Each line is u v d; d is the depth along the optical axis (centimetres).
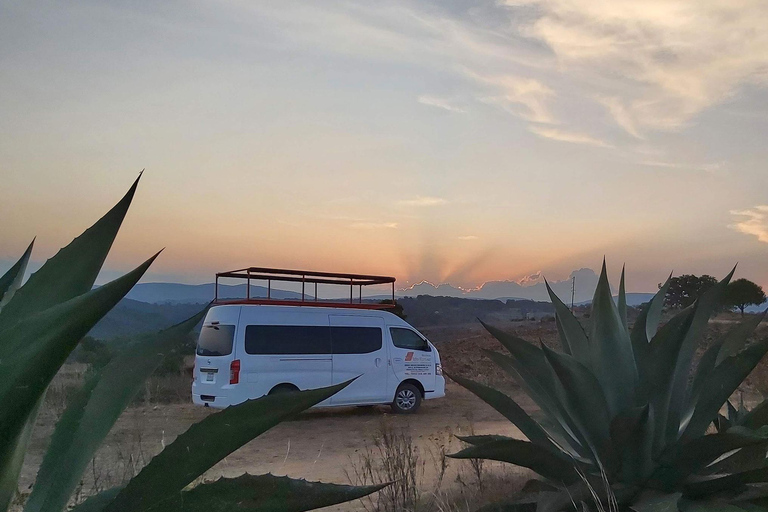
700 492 420
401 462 671
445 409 1722
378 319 1625
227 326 1459
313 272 1730
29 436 164
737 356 429
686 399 470
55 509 177
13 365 132
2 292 194
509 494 627
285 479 169
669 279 526
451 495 650
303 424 1422
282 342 1487
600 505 402
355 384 1559
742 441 384
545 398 500
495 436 454
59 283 174
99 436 192
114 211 177
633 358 467
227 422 165
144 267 134
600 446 433
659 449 430
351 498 172
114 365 205
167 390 1809
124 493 162
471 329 5775
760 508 385
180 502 165
